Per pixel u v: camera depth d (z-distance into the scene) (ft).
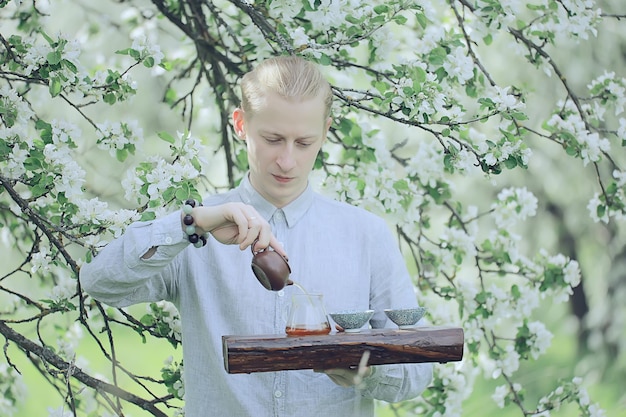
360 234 7.55
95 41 16.53
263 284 6.63
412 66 9.74
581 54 22.02
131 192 8.89
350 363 6.48
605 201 11.07
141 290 7.34
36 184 8.86
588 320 26.12
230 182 12.34
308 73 7.04
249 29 10.69
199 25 12.66
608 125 22.02
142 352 31.83
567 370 26.40
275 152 6.99
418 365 7.36
